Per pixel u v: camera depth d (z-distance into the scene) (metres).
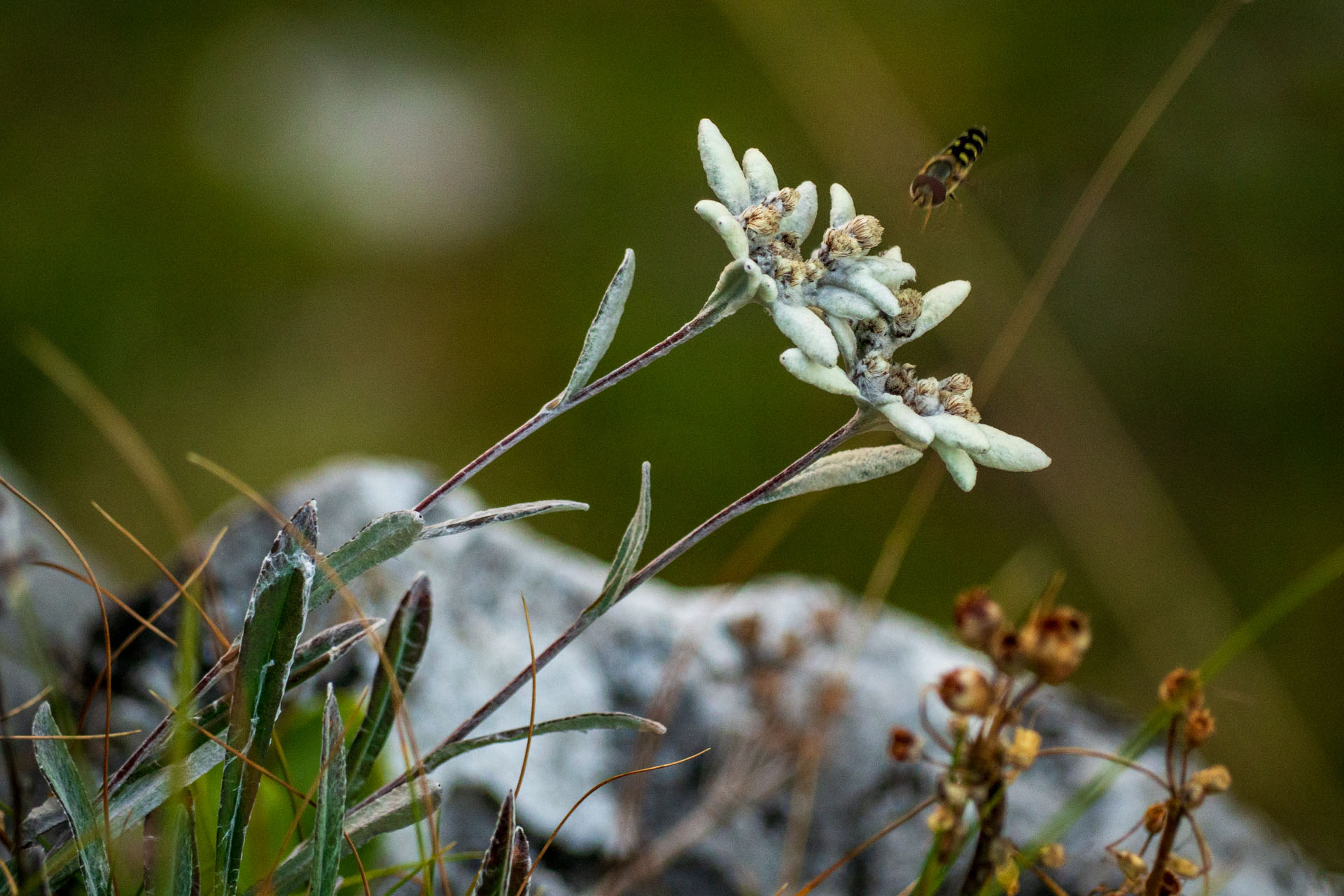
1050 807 0.68
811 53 1.68
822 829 0.69
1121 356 1.67
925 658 0.78
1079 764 0.72
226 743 0.54
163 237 1.66
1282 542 1.58
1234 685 1.38
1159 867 0.57
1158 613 1.47
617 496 1.51
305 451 1.51
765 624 0.78
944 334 1.50
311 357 1.62
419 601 0.56
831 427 1.60
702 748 0.71
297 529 0.54
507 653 0.73
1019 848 0.66
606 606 0.55
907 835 0.68
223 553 0.72
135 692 0.66
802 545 1.47
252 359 1.60
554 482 1.53
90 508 1.35
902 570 1.46
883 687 0.75
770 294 0.54
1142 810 0.68
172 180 1.72
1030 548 1.49
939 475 0.74
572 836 0.67
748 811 0.69
